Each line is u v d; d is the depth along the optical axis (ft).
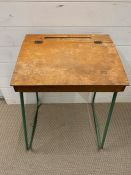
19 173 3.83
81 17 3.85
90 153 4.18
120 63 3.17
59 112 5.15
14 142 4.37
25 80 2.77
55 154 4.16
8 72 4.63
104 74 2.93
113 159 4.09
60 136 4.54
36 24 3.91
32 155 4.12
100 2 3.65
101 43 3.69
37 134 4.56
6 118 4.92
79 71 2.98
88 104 5.38
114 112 5.16
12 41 4.12
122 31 4.07
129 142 4.43
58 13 3.78
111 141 4.44
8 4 3.61
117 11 3.78
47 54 3.33
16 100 5.25
